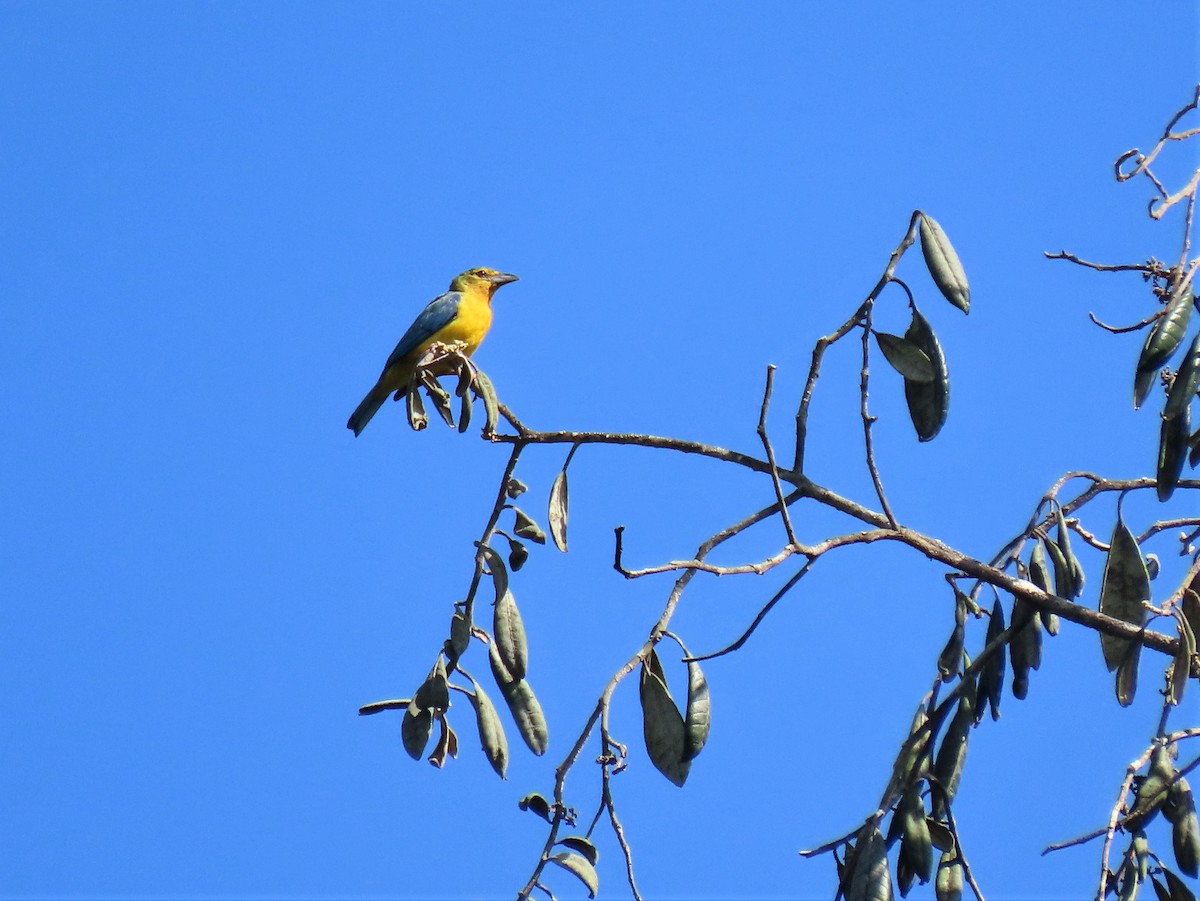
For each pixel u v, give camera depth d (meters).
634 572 10.01
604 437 11.53
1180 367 10.45
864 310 11.15
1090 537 12.42
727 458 11.85
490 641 10.77
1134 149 10.98
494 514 11.22
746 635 10.43
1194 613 11.33
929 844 10.11
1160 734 10.56
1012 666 11.34
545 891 9.71
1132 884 9.98
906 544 11.41
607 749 9.73
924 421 11.21
